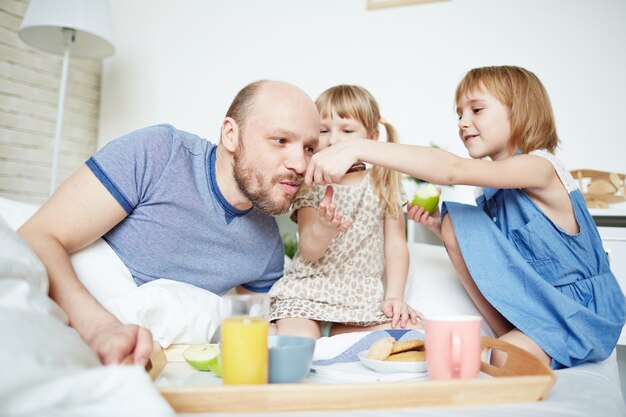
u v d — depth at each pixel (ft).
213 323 3.19
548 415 1.82
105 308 2.61
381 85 7.28
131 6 8.59
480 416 1.77
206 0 8.25
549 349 3.15
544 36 6.64
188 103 8.27
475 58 6.89
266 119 3.21
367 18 7.40
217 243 3.64
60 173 7.88
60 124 6.75
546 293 3.33
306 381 2.32
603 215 5.14
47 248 2.67
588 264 3.55
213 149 3.68
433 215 4.34
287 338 2.34
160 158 3.37
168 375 2.44
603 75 6.42
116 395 1.41
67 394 1.35
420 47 7.13
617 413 2.11
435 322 2.17
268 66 7.90
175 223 3.43
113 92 8.58
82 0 6.54
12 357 1.39
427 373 2.36
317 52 7.64
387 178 4.55
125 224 3.36
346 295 4.17
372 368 2.51
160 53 8.43
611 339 3.37
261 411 1.81
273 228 3.97
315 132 3.31
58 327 1.76
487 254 3.56
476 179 3.30
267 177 3.26
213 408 1.80
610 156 6.35
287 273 4.35
